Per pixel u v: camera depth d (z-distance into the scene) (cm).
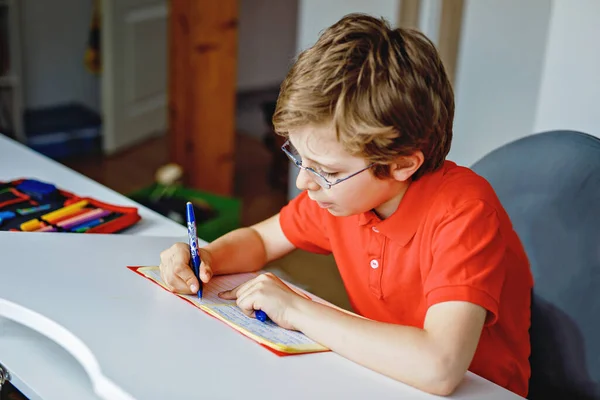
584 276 125
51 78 411
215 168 337
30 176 167
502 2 271
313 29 301
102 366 92
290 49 519
